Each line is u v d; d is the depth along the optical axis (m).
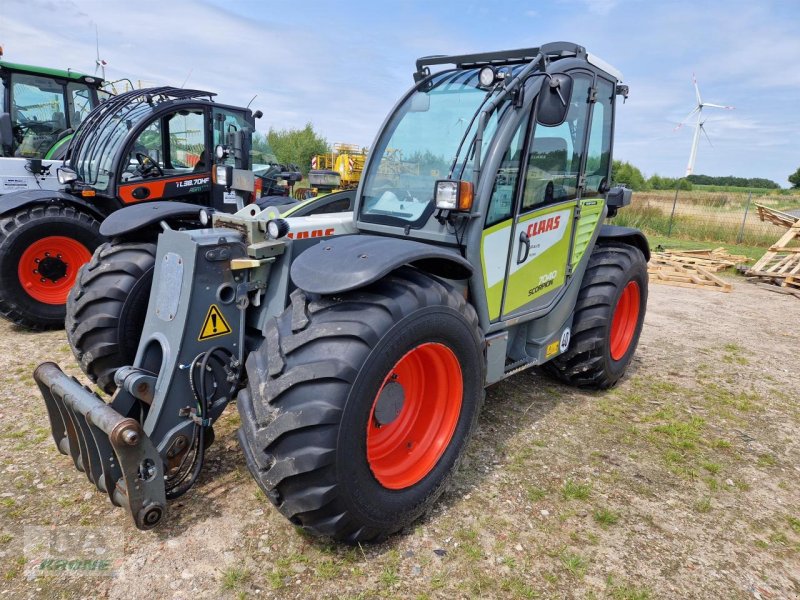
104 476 2.20
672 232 15.76
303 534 2.34
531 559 2.29
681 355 5.07
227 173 3.04
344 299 2.19
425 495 2.40
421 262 2.49
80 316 3.21
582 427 3.48
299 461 1.96
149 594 2.01
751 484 2.97
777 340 5.71
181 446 2.41
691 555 2.39
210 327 2.48
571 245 3.53
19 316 4.84
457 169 2.81
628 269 3.88
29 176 5.94
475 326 2.59
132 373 2.39
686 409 3.87
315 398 1.98
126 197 5.51
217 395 2.54
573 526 2.52
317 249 2.35
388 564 2.22
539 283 3.31
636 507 2.70
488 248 2.82
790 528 2.63
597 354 3.81
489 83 2.65
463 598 2.08
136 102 5.89
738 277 9.60
